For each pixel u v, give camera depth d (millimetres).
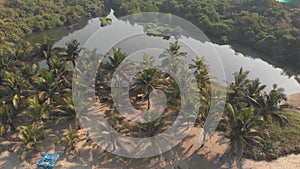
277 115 35938
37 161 35406
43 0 83438
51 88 40125
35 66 46656
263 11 75875
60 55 48094
